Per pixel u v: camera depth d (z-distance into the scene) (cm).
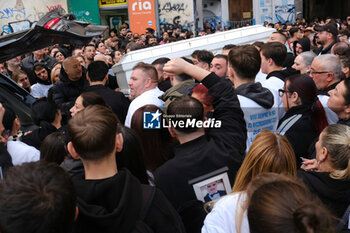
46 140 199
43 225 90
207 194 160
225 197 134
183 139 171
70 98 385
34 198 89
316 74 279
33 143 260
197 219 155
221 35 475
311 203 83
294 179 106
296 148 221
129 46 629
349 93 222
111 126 121
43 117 273
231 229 125
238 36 478
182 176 162
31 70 618
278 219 83
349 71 292
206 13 2164
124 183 118
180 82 246
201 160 162
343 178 155
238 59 213
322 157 169
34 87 499
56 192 93
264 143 146
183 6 1489
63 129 260
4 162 193
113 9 1561
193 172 161
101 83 324
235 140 175
